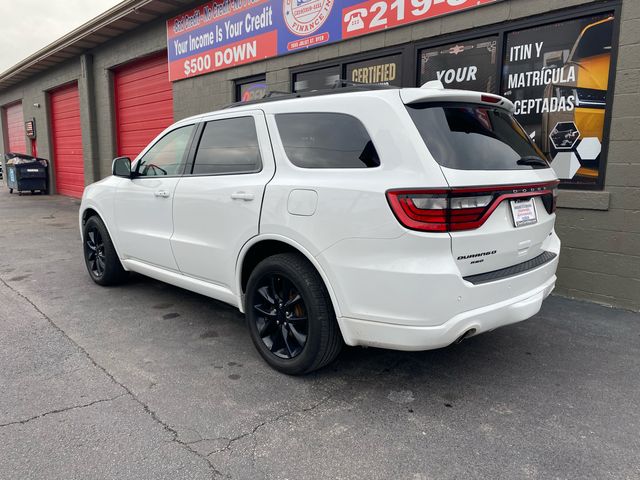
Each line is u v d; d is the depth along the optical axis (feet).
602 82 15.53
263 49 26.61
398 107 8.95
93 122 44.88
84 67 44.04
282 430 8.73
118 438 8.38
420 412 9.40
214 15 29.37
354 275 9.00
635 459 8.02
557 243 11.67
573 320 14.53
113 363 11.32
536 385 10.53
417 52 20.13
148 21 35.58
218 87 30.25
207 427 8.77
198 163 12.93
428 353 12.13
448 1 18.61
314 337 9.93
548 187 10.48
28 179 54.29
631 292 15.46
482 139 9.56
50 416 9.02
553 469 7.74
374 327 8.96
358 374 10.95
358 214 8.83
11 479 7.30
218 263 12.01
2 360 11.41
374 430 8.78
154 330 13.47
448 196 8.23
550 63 16.61
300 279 9.93
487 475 7.58
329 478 7.48
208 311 15.10
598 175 15.89
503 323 9.47
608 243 15.71
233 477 7.46
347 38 22.33
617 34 14.94
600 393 10.21
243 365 11.33
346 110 9.66
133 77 39.96
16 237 27.96
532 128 17.31
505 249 9.36
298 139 10.44
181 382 10.44
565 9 15.93
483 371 11.18
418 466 7.78
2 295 16.55
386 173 8.71
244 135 11.71
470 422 9.07
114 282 17.39
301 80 25.22
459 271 8.51
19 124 65.00
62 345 12.34
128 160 14.82
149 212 14.32
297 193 9.87
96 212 17.31
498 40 17.69
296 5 24.34
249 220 10.87
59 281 18.40
